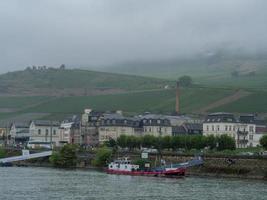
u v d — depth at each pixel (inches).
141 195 7130.9
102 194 7194.9
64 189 7736.2
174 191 7618.1
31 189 7672.2
